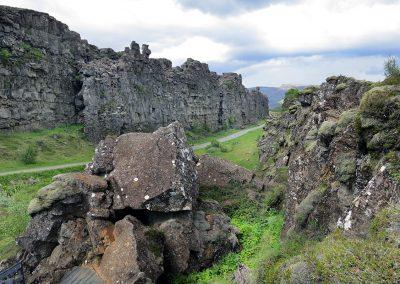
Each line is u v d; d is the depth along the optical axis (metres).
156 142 19.84
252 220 21.17
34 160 39.91
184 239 16.98
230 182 24.67
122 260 14.70
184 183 18.70
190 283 16.12
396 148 10.53
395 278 7.15
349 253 8.12
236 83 128.00
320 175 15.00
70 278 15.27
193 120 96.25
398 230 8.23
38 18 50.00
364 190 10.35
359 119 12.23
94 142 53.03
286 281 8.55
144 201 17.59
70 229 16.67
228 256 17.59
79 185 17.64
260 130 98.88
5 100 43.28
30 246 16.59
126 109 62.78
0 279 14.69
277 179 24.72
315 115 21.30
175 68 97.75
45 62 50.03
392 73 15.92
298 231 13.98
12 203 27.12
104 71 59.16
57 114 52.12
